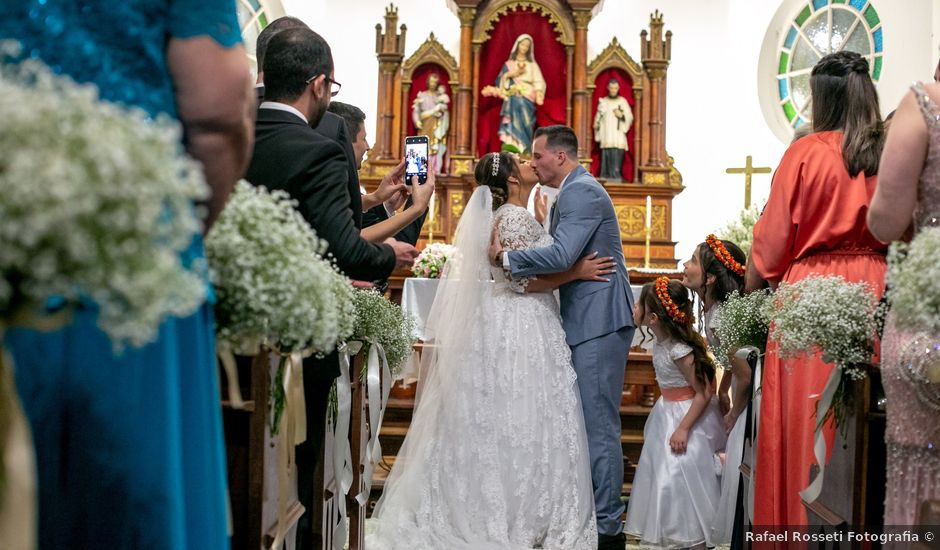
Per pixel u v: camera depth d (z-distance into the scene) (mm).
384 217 4754
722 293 4605
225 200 1748
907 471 2201
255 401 2184
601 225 4645
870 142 3061
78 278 1168
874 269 3039
